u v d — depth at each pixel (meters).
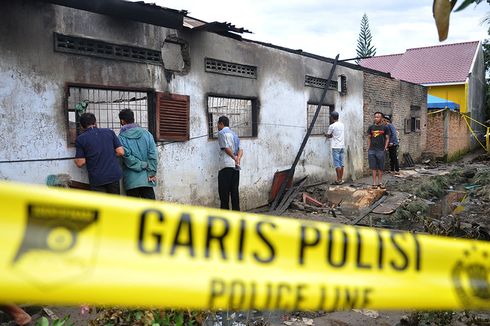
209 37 7.52
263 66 8.79
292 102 9.72
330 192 9.65
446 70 29.16
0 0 4.92
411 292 1.89
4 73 4.97
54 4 5.37
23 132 5.16
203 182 7.52
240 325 3.43
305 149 10.31
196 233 1.69
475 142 26.91
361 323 3.98
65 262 1.51
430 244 1.98
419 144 18.36
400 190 10.87
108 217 1.60
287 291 1.75
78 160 5.39
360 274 1.86
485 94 33.81
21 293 1.46
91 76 5.79
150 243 1.63
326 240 1.85
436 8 2.18
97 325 2.78
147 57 6.54
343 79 11.90
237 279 1.70
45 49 5.32
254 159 8.66
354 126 12.60
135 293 1.57
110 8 5.64
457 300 1.94
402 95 16.22
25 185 1.53
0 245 1.46
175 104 6.93
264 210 8.77
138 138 5.95
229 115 8.48
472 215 8.77
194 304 1.63
